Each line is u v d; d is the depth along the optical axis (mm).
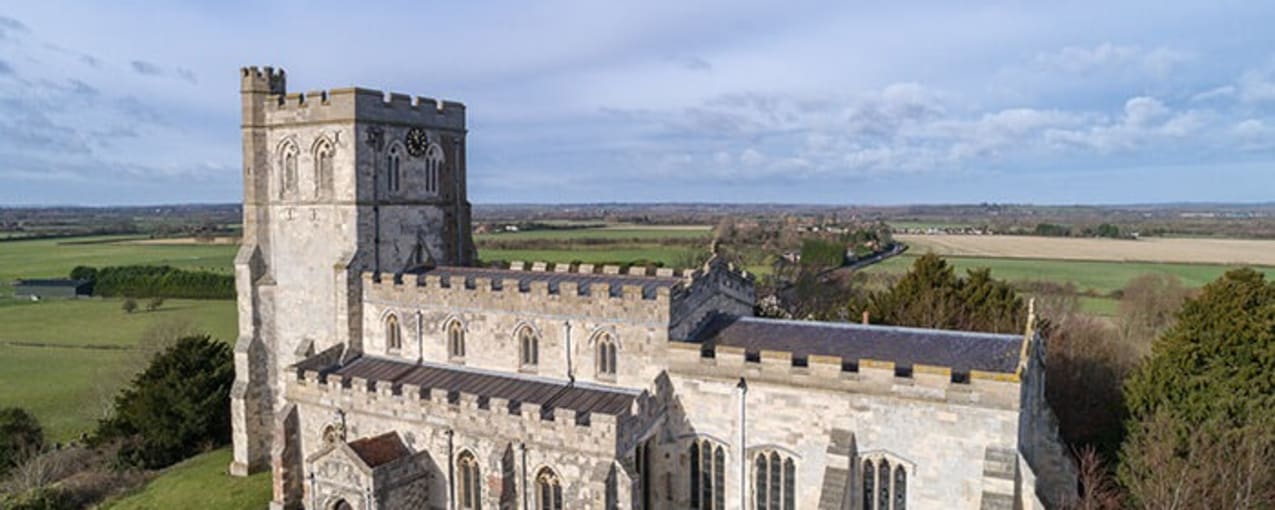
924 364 44406
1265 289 54344
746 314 59781
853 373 43406
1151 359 57156
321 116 57125
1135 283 122750
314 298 59312
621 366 49531
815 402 44562
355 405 52281
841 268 137500
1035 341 44625
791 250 153500
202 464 64750
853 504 44031
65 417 86250
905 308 81062
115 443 68250
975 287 81125
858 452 43719
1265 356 51562
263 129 60750
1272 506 46750
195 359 70812
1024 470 40375
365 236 57531
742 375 46094
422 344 56219
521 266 63625
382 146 58188
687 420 47844
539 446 45719
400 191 60188
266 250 61531
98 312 158000
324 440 54156
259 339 61750
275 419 62000
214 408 69500
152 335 109562
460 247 65938
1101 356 80625
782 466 45719
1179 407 53031
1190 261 169250
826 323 51469
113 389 90688
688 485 48312
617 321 49250
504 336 53125
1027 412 42812
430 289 55375
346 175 56625
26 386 99812
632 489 43219
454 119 64500
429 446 49656
